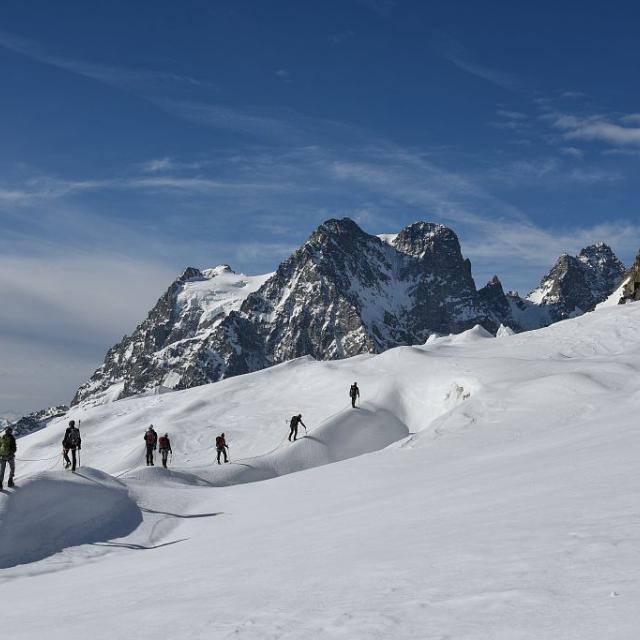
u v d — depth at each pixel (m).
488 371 57.19
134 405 98.06
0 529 21.22
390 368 78.94
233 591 8.26
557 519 8.63
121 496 26.53
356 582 7.22
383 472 27.66
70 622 8.28
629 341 68.75
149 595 9.58
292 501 24.80
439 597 5.85
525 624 4.69
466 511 11.53
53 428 97.62
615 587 5.19
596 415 34.09
